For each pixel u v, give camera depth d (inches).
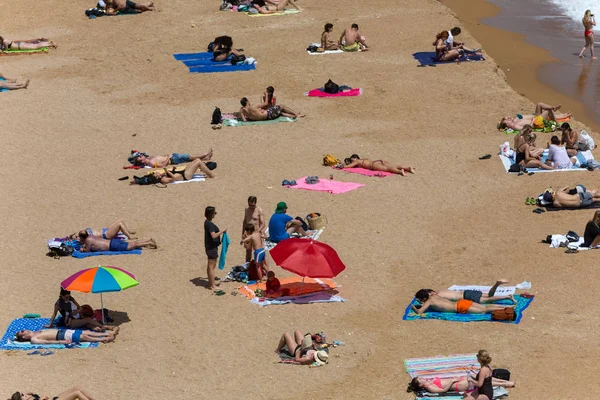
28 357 1059.3
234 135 1775.3
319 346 1058.7
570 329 1091.3
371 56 2206.0
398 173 1588.3
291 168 1615.4
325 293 1202.6
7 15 2623.0
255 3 2546.8
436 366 1019.3
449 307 1141.1
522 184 1529.3
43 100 1979.6
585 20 2228.1
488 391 934.4
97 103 1961.1
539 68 2193.7
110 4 2583.7
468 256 1294.3
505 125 1776.6
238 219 1413.6
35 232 1389.0
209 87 2037.4
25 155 1691.7
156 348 1079.0
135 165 1630.2
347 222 1403.8
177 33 2396.7
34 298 1192.2
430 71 2098.9
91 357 1059.9
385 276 1245.7
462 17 2669.8
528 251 1296.8
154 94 2005.4
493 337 1082.1
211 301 1184.2
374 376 1012.5
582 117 1878.7
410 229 1381.6
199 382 1007.0
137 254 1316.4
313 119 1856.5
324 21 2464.3
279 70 2126.0
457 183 1544.0
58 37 2413.9
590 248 1291.8
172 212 1449.3
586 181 1524.4
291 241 1177.4
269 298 1186.6
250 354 1063.6
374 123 1831.9
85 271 1112.2
